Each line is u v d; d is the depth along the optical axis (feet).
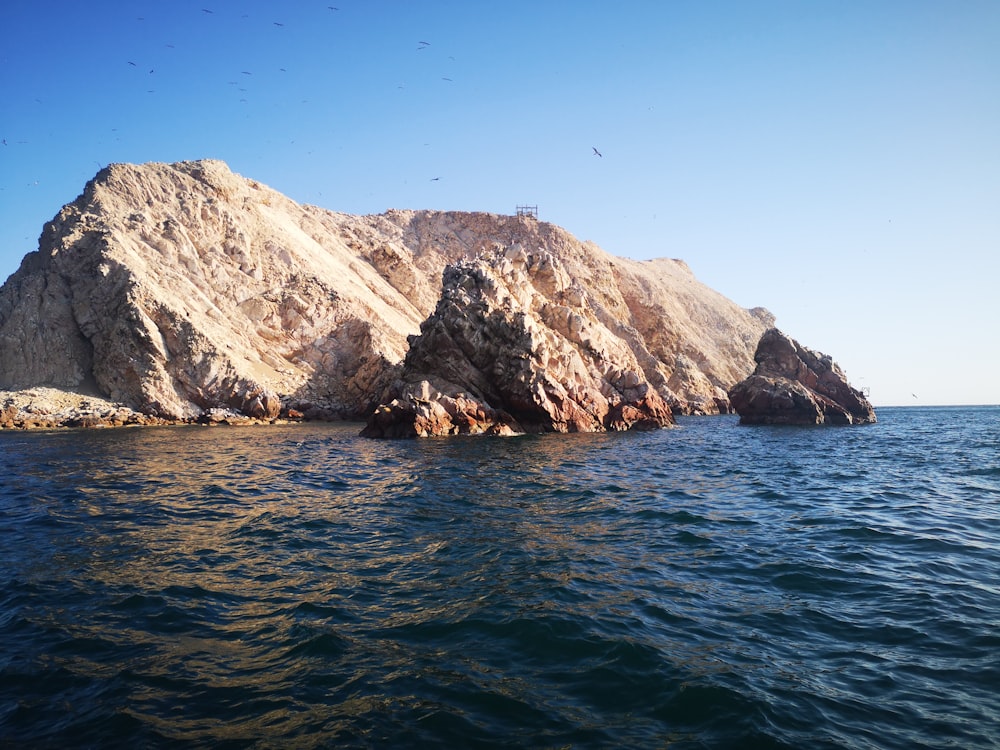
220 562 46.44
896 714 25.77
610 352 216.13
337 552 49.49
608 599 38.93
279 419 222.69
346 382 257.34
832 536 54.95
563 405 179.63
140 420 202.28
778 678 28.81
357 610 37.09
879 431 210.38
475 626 34.65
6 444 136.98
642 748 23.57
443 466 101.71
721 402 390.83
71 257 238.27
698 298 547.08
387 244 401.90
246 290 273.75
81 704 26.35
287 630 34.09
